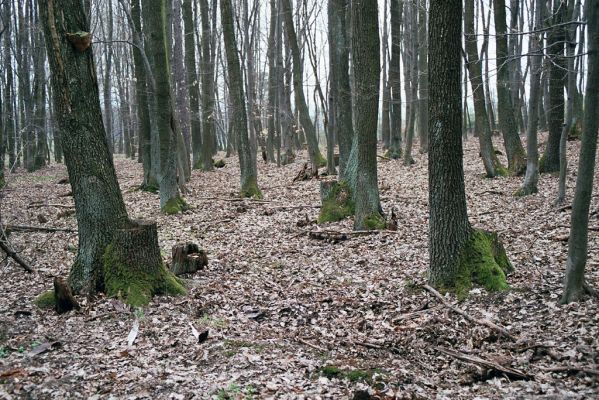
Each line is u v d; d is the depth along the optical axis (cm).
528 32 679
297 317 696
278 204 1558
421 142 2562
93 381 499
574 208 635
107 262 721
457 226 737
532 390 480
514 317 643
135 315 668
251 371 520
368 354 578
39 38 2842
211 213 1459
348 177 1280
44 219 1419
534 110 1319
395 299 739
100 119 725
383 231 1086
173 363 541
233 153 3634
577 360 526
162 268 759
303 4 2978
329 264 928
